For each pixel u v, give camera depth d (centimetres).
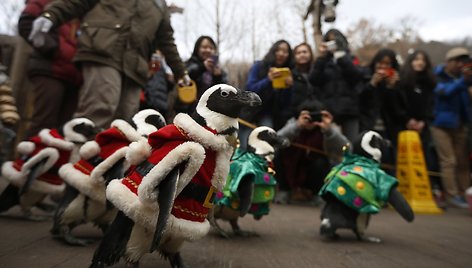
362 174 336
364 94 599
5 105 375
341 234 381
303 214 505
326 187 340
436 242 354
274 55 567
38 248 268
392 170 643
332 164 569
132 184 199
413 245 337
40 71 455
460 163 684
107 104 388
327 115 530
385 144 371
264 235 360
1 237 293
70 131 356
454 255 302
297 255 286
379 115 644
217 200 320
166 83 552
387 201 334
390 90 608
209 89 220
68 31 482
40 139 365
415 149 603
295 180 623
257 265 254
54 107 466
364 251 307
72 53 478
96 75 387
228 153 217
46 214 399
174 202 202
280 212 517
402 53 2505
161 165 188
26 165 342
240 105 213
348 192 334
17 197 364
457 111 655
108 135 282
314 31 905
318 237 360
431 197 593
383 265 266
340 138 535
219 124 213
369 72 625
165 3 458
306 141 596
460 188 689
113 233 198
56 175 359
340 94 584
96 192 272
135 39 404
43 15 374
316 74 579
